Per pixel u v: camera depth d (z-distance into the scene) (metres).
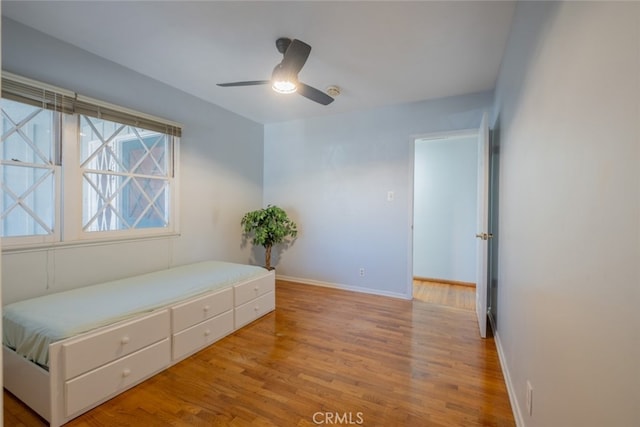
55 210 2.34
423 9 1.92
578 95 0.96
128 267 2.81
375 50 2.41
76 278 2.45
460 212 4.44
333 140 4.10
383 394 1.86
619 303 0.73
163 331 2.09
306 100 3.56
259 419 1.66
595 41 0.85
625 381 0.70
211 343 2.47
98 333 1.73
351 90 3.22
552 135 1.18
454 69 2.72
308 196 4.30
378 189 3.83
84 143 2.52
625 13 0.71
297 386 1.94
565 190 1.06
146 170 3.02
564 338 1.05
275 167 4.54
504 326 2.20
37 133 2.25
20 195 2.18
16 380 1.72
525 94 1.62
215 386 1.93
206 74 2.89
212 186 3.72
